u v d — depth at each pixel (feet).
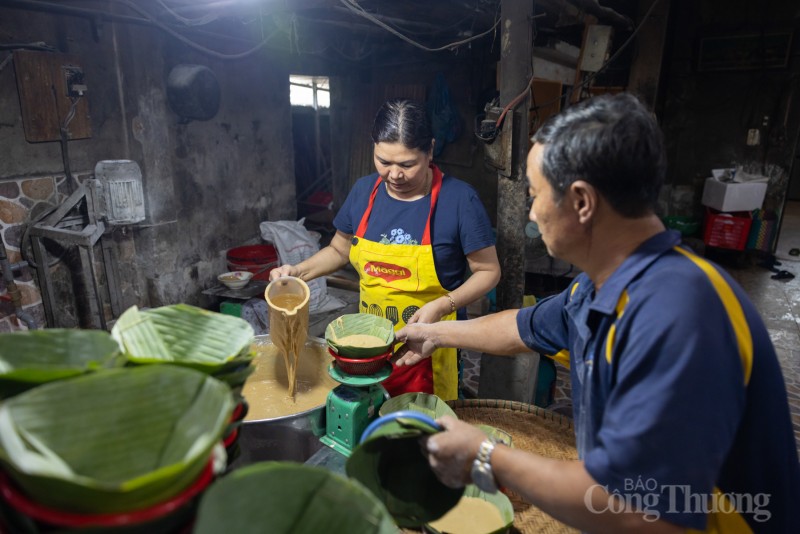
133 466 2.17
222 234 13.98
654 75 17.97
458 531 3.68
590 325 3.09
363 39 18.49
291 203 16.52
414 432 2.97
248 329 2.83
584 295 3.46
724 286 2.75
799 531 3.14
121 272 11.55
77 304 10.73
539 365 10.02
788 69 20.34
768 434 2.93
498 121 7.82
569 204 2.90
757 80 20.97
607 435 2.67
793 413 10.88
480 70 18.63
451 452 2.97
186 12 11.71
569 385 12.16
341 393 4.34
